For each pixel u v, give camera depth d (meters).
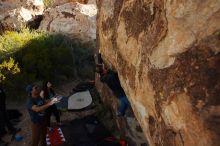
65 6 12.67
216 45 2.73
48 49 10.29
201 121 2.71
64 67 10.27
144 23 3.91
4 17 12.86
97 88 8.94
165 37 3.31
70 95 8.90
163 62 3.33
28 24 13.01
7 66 9.39
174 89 3.07
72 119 7.91
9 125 7.50
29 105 6.29
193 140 2.86
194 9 2.91
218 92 2.64
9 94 9.01
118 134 7.10
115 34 5.35
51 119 7.94
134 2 4.28
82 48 11.63
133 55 4.35
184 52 3.00
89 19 12.19
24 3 13.69
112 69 6.57
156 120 3.67
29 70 9.73
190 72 2.88
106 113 7.81
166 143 3.40
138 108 4.34
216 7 2.76
